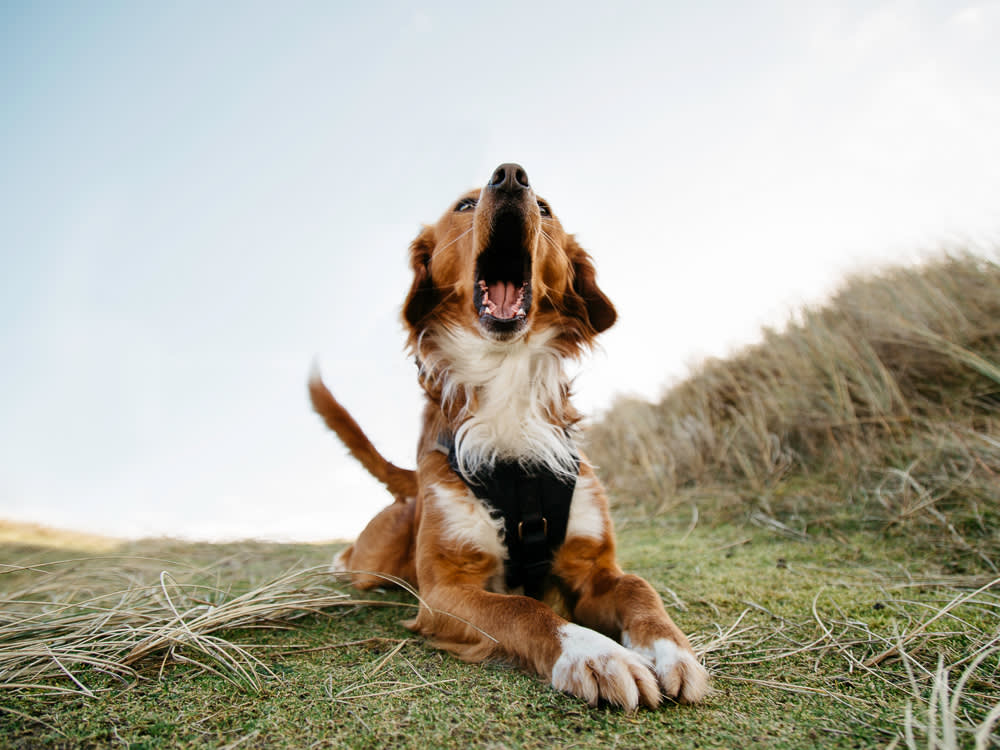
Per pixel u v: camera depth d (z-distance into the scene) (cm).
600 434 187
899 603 67
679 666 49
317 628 67
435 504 71
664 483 137
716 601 71
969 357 113
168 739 43
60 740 43
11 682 52
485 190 76
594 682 48
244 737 43
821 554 89
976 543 83
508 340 75
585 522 71
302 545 130
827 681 51
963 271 133
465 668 55
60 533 152
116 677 53
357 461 93
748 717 45
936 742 40
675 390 179
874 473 110
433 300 85
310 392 95
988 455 98
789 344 146
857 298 148
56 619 64
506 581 72
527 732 43
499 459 72
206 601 71
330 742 42
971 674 51
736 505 118
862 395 124
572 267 87
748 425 137
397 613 73
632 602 59
